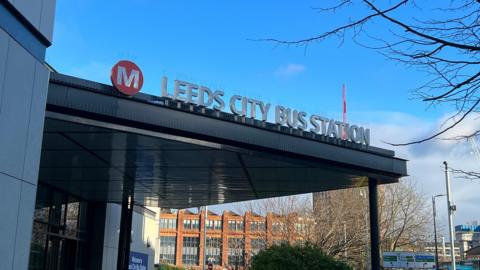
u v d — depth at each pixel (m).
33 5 8.10
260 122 12.07
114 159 13.10
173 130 10.88
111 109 9.98
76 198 19.45
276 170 14.09
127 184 16.84
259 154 12.27
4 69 7.34
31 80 8.12
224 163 13.34
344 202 36.59
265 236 36.44
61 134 10.70
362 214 36.50
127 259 21.22
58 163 13.66
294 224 34.56
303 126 12.85
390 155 14.64
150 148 11.84
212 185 16.81
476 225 78.44
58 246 17.91
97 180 16.12
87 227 20.39
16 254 7.60
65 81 9.53
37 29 8.21
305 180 15.51
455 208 36.34
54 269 17.42
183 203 21.61
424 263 44.09
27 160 7.95
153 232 29.09
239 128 11.74
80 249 19.83
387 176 14.84
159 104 10.59
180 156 12.64
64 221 18.20
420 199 59.75
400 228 46.25
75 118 9.73
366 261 35.50
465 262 64.38
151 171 14.62
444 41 3.86
